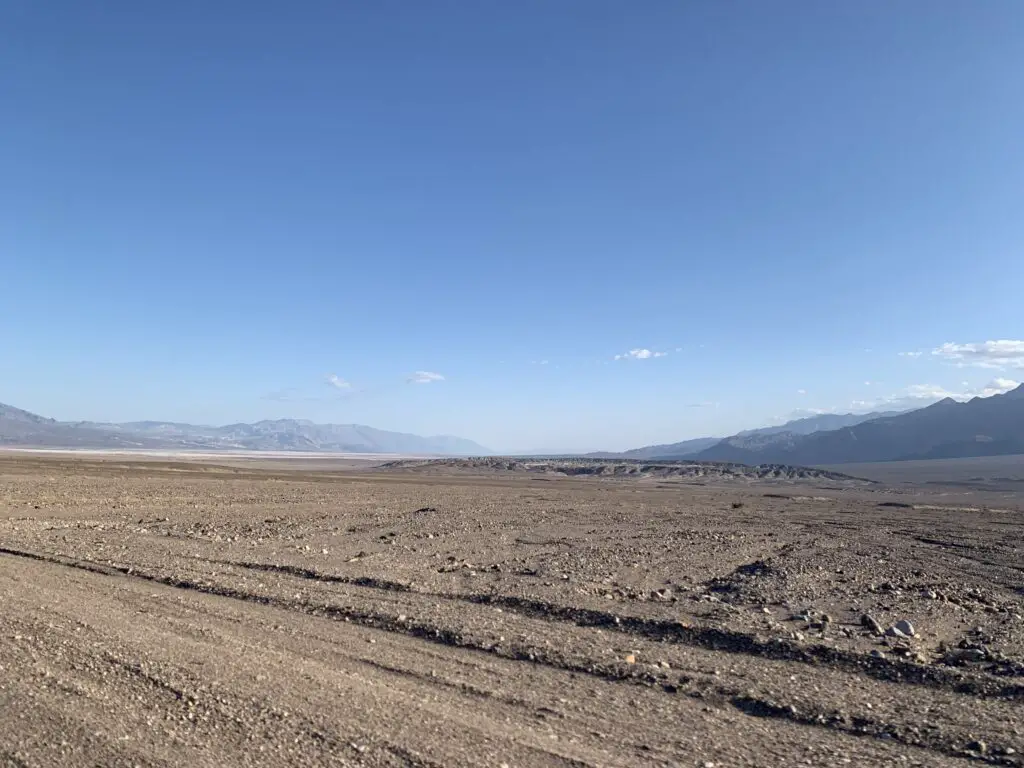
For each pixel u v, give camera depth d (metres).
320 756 6.38
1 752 6.27
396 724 7.22
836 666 10.05
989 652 10.68
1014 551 26.42
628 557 22.41
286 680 8.55
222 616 12.34
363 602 13.74
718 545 26.62
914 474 163.00
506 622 12.31
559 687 8.86
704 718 7.89
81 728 6.85
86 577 16.28
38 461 99.56
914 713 8.09
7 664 8.76
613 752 6.79
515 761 6.45
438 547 24.28
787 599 15.30
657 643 11.29
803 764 6.65
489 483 96.81
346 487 66.56
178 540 24.39
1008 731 7.54
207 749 6.46
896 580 18.56
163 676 8.47
